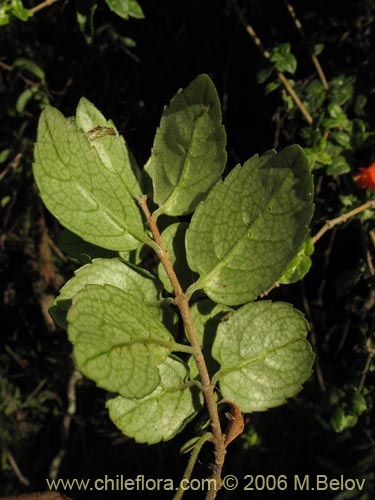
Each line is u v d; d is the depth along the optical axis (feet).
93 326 0.30
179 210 0.36
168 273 0.35
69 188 0.34
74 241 0.39
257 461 1.34
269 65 1.00
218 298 0.34
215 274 0.35
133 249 0.35
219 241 0.35
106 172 0.35
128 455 1.54
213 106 0.35
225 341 0.37
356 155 1.06
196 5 1.20
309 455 1.29
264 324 0.37
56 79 1.34
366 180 0.82
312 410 1.26
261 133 1.24
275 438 1.32
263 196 0.33
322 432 1.20
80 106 0.37
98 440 1.61
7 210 1.46
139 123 1.24
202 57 1.26
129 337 0.31
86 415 1.62
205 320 0.38
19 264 1.55
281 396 0.36
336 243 1.28
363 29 1.11
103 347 0.29
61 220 0.33
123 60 1.27
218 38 1.23
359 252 1.25
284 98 1.02
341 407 0.97
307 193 0.32
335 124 0.94
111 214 0.35
